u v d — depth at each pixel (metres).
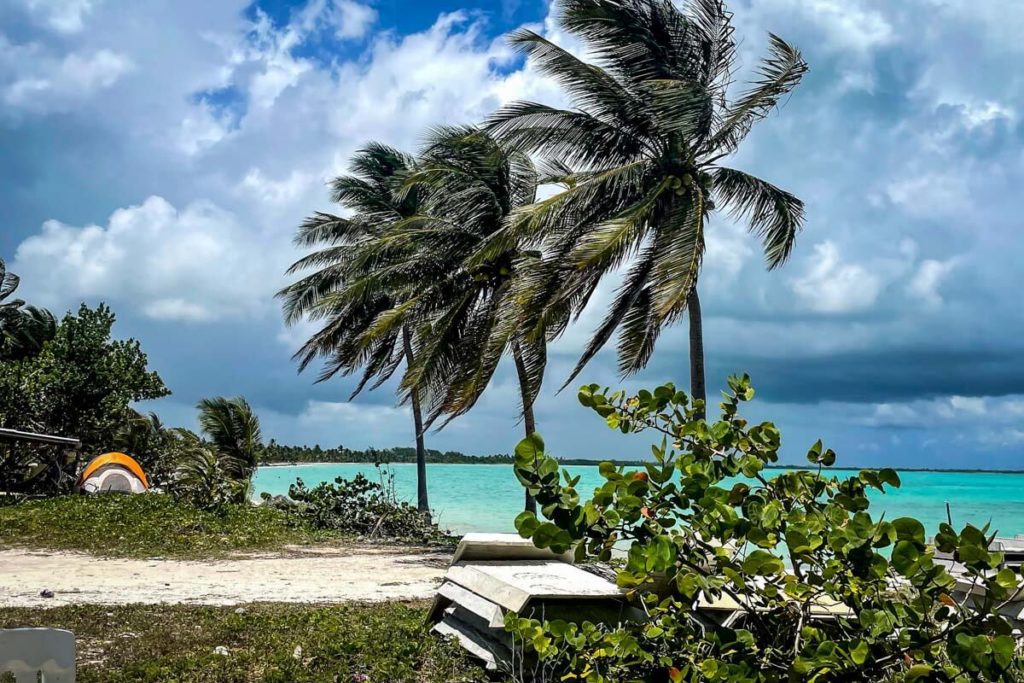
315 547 23.12
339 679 7.55
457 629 8.83
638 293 18.77
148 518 24.19
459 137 22.75
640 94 18.50
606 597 7.20
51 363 34.75
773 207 18.95
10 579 14.95
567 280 18.05
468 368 22.03
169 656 8.43
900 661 4.14
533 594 7.07
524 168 24.16
